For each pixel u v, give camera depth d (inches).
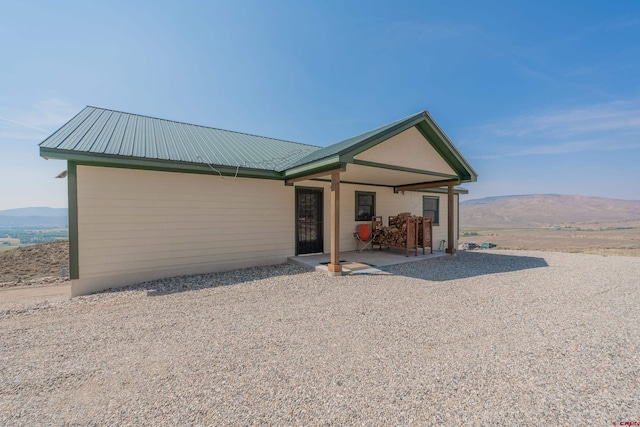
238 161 287.6
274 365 104.3
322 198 373.1
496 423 72.7
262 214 316.2
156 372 100.6
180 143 296.4
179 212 265.1
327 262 308.7
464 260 358.6
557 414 76.4
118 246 235.8
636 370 100.0
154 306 177.6
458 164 344.5
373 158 267.1
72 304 186.2
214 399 84.3
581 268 309.9
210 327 142.4
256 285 228.5
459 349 117.0
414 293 204.1
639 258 389.1
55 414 78.7
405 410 78.3
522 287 223.1
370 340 126.0
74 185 219.1
